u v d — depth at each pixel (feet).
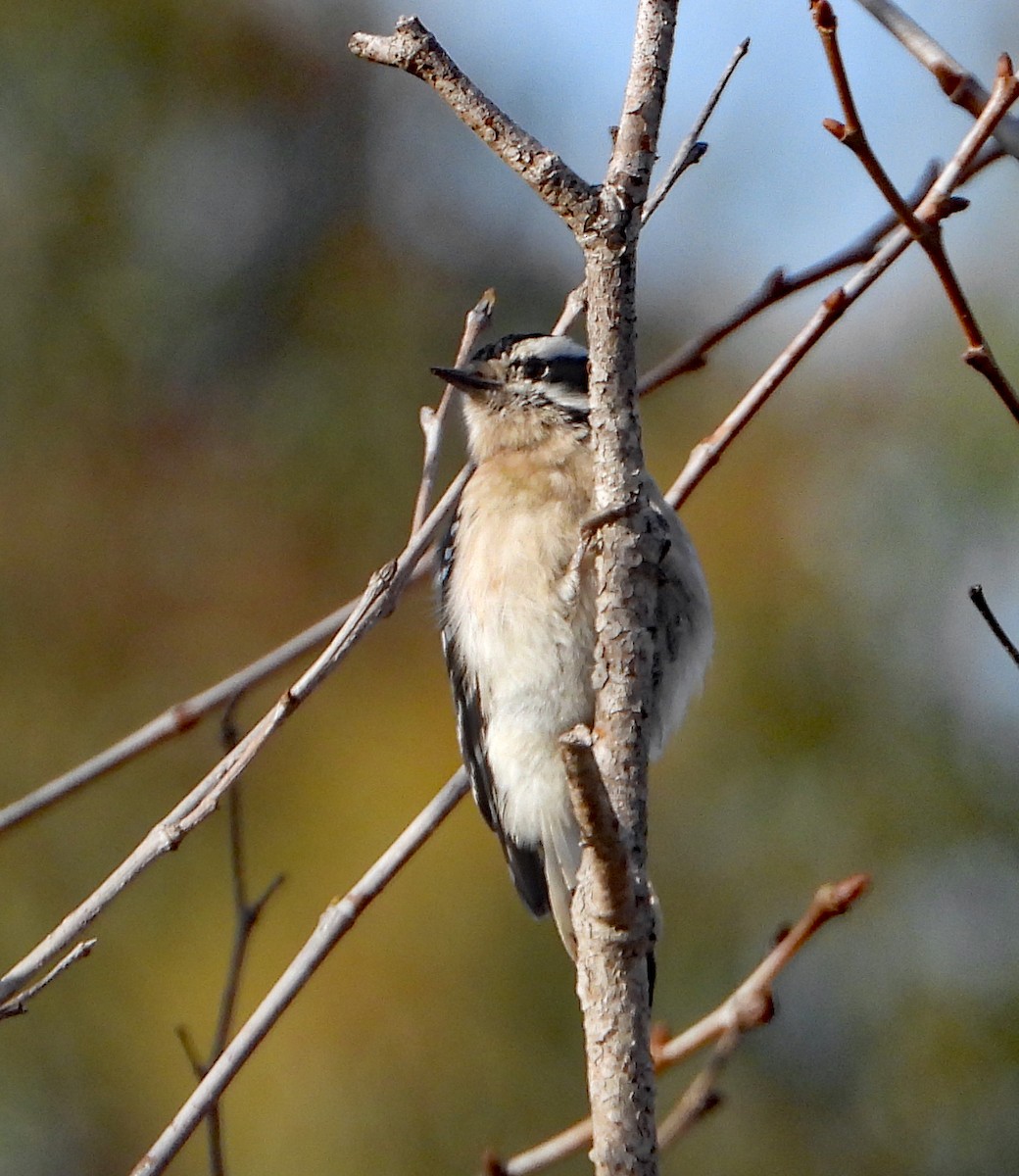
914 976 44.42
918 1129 44.06
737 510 45.42
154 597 48.49
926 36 21.02
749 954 43.27
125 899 43.24
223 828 43.24
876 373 46.44
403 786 42.86
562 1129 39.99
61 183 51.42
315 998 40.40
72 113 51.67
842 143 18.93
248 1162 39.68
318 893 42.16
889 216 25.07
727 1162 43.19
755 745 43.91
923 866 44.21
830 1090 44.27
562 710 26.81
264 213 52.54
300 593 48.55
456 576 28.58
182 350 51.29
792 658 44.29
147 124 52.01
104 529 49.08
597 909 17.15
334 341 51.19
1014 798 44.04
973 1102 44.11
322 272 52.01
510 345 29.66
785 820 43.88
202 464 50.14
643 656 18.45
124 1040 42.16
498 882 40.91
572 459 27.73
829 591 44.68
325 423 50.19
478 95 18.44
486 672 27.58
